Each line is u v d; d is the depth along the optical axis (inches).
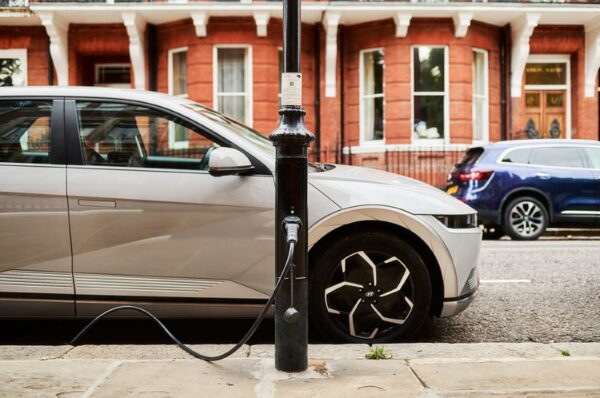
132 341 176.7
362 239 160.7
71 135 167.3
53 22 623.2
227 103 639.1
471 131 646.5
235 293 161.2
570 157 445.7
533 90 689.6
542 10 629.6
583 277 270.8
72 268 161.3
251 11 614.5
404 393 118.0
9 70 661.9
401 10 615.5
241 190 161.5
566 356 143.9
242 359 138.0
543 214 442.0
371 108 655.8
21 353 147.3
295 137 125.6
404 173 631.2
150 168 164.4
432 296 168.4
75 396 116.4
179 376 127.2
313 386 121.5
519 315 208.2
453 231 163.9
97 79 690.8
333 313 162.1
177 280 161.3
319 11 621.9
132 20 619.8
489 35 663.1
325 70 653.3
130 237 161.0
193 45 634.2
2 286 161.0
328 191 161.9
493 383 123.3
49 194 161.5
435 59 644.1
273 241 160.1
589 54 668.1
